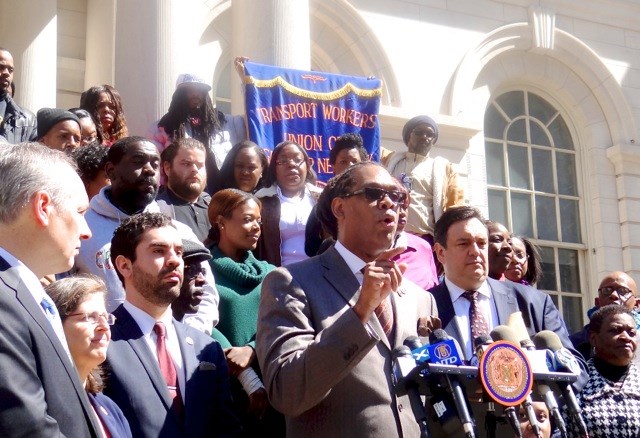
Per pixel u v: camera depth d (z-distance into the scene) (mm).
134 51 9211
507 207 13312
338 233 4098
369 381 3725
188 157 6102
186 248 4914
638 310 7559
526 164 13594
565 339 5340
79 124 6703
